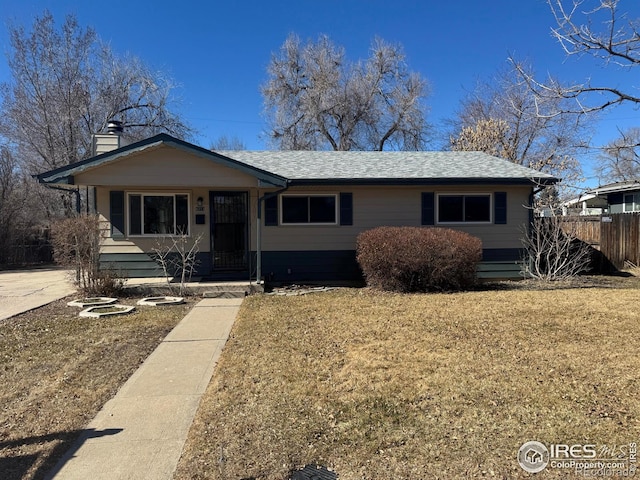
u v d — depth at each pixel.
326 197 11.18
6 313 7.42
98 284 9.05
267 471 2.62
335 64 27.89
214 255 11.16
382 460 2.73
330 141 28.33
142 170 9.12
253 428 3.15
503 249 11.40
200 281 10.27
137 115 25.05
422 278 9.45
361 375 4.15
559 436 2.98
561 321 6.29
